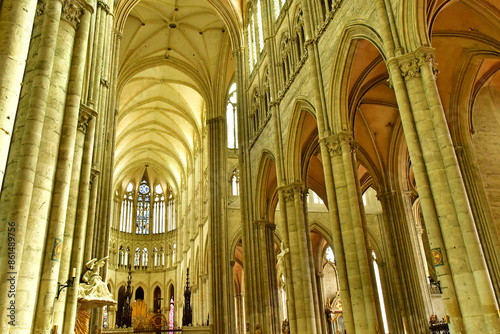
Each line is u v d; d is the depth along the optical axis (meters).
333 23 17.69
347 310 14.98
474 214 18.12
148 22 35.66
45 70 9.73
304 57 20.20
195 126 46.62
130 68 37.53
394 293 31.34
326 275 40.06
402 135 24.81
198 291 43.09
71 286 11.73
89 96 15.34
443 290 10.51
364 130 24.98
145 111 48.38
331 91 17.34
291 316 19.38
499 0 16.19
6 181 8.80
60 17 11.16
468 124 19.55
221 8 32.19
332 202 16.28
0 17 7.48
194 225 46.88
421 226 29.34
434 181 11.19
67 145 10.82
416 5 12.83
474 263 10.18
